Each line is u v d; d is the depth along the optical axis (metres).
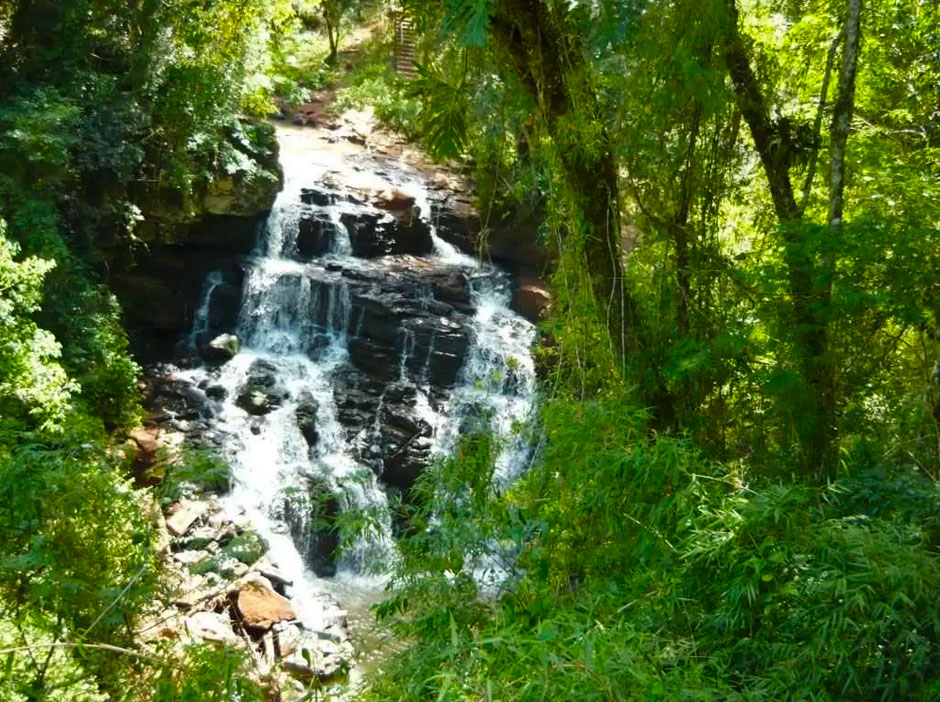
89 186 12.23
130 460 10.22
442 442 12.72
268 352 13.84
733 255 6.49
